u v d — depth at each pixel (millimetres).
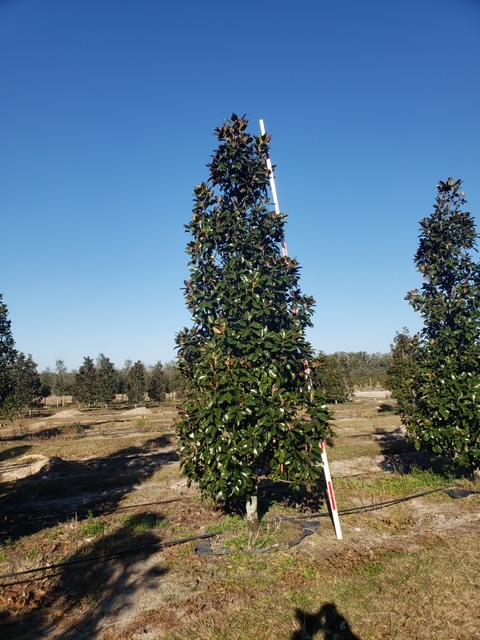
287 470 5672
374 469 11023
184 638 4066
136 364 43094
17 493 9648
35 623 4543
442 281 8625
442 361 7938
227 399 5273
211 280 6305
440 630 4066
